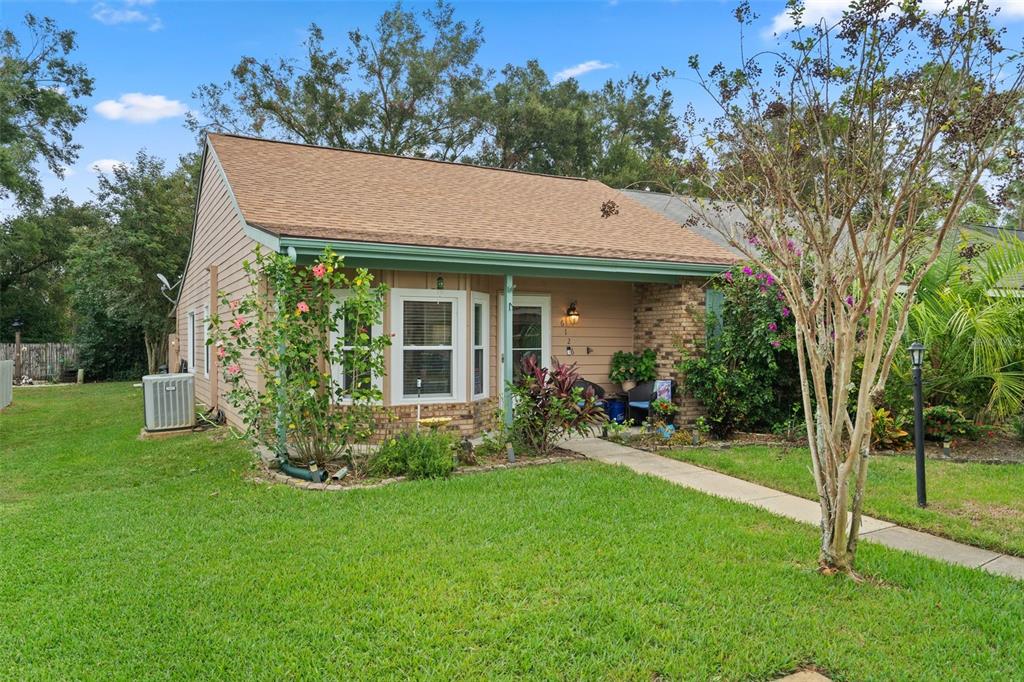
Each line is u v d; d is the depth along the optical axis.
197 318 14.48
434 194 11.25
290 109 28.12
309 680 2.94
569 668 3.04
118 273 22.38
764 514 5.51
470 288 9.23
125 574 4.18
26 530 5.14
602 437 9.46
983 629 3.46
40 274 29.22
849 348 4.08
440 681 2.92
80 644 3.28
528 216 11.08
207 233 12.86
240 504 5.82
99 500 6.08
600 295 11.36
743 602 3.75
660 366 10.77
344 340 7.11
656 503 5.79
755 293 9.41
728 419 9.60
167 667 3.07
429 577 4.05
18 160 17.20
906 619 3.56
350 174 11.38
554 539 4.78
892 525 5.38
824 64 4.21
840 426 4.15
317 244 7.36
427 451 7.11
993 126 3.64
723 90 4.75
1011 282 9.28
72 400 16.45
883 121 4.05
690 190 5.93
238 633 3.38
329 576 4.10
